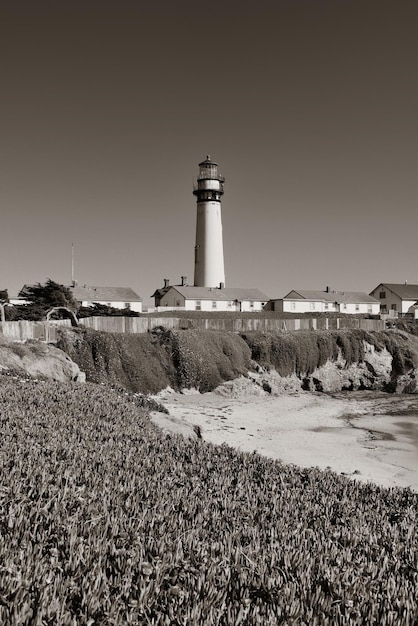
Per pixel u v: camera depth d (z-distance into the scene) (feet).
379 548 26.96
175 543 21.50
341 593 19.47
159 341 166.50
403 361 201.87
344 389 194.59
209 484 34.99
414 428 122.42
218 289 291.17
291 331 201.26
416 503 40.40
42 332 146.51
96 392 71.41
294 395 175.94
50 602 15.17
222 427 114.93
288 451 93.15
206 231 290.97
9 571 16.03
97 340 152.97
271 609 17.24
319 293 320.91
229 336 181.98
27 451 33.50
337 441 104.63
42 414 48.42
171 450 44.42
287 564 21.80
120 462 35.68
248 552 22.45
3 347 116.78
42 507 23.06
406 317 313.94
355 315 289.94
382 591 20.77
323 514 32.81
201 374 163.84
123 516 23.98
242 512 29.76
